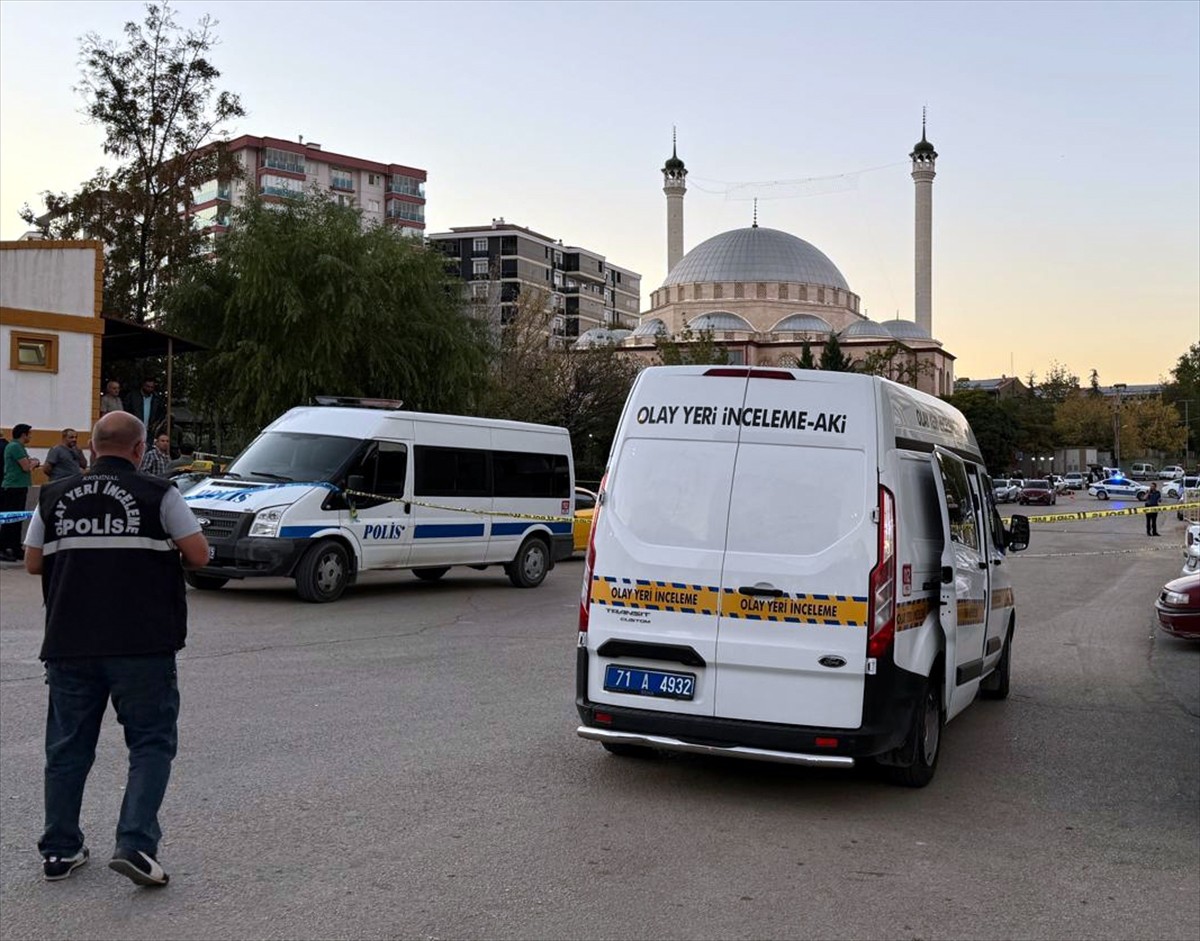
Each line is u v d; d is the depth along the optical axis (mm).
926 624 6504
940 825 5824
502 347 50688
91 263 23391
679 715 6199
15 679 8789
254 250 29656
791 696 6039
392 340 31031
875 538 6055
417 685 9023
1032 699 9609
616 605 6391
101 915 4312
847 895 4734
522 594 16359
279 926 4234
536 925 4297
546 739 7336
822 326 110312
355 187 105250
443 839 5301
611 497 6547
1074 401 130375
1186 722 8766
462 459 16125
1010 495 75875
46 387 22703
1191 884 4996
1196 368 138750
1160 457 132500
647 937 4215
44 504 4781
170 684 4781
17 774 6203
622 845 5297
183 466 21281
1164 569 26609
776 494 6242
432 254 33125
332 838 5273
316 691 8656
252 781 6176
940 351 111938
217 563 13891
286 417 15578
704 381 6543
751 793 6301
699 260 116562
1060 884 4953
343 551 14336
